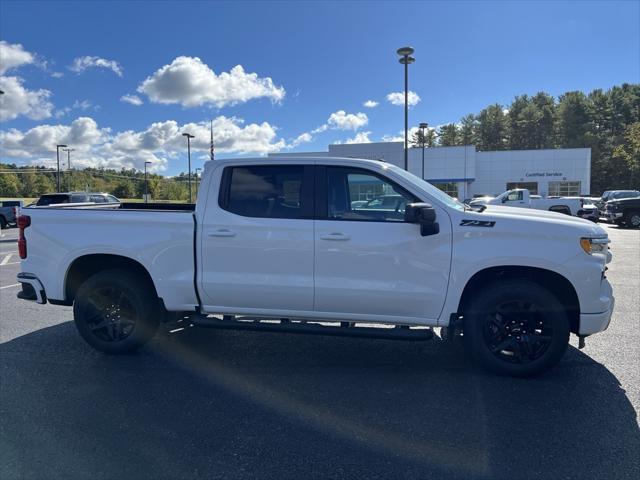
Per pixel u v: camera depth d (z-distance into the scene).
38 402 3.81
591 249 3.98
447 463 2.91
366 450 3.07
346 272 4.24
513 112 96.00
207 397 3.90
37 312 6.78
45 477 2.78
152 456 3.00
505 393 3.93
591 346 5.04
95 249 4.71
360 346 5.21
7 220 26.23
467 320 4.24
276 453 3.04
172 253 4.56
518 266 4.06
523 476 2.77
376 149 46.03
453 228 4.09
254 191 4.47
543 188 48.22
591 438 3.19
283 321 4.58
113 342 4.86
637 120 85.38
